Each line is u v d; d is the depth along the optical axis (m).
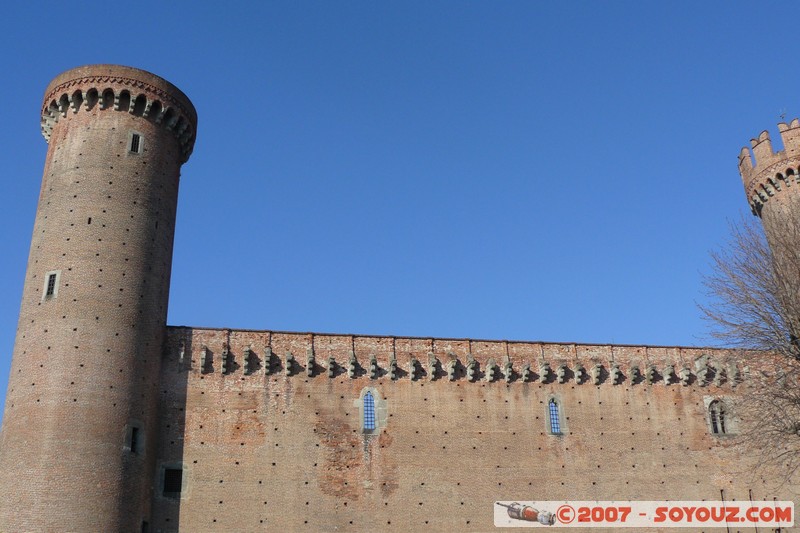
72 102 49.62
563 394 52.81
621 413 52.97
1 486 40.62
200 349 48.62
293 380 49.38
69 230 46.12
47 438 40.97
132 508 42.03
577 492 50.28
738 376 54.75
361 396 49.97
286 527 45.81
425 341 52.38
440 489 48.66
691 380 54.69
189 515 44.75
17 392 42.88
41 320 44.16
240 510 45.53
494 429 50.84
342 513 46.88
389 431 49.38
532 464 50.44
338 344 50.94
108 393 43.00
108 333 44.22
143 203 48.34
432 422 50.22
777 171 60.75
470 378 51.75
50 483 40.00
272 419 48.03
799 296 40.44
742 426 51.91
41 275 45.56
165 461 45.56
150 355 46.06
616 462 51.47
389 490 47.97
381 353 51.31
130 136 49.41
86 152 48.19
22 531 39.00
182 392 47.41
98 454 41.44
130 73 50.00
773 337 40.47
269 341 50.00
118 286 45.53
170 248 50.09
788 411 41.94
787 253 42.06
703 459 52.50
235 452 46.78
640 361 54.78
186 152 54.06
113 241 46.38
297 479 47.00
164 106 50.81
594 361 54.16
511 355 53.25
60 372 42.53
